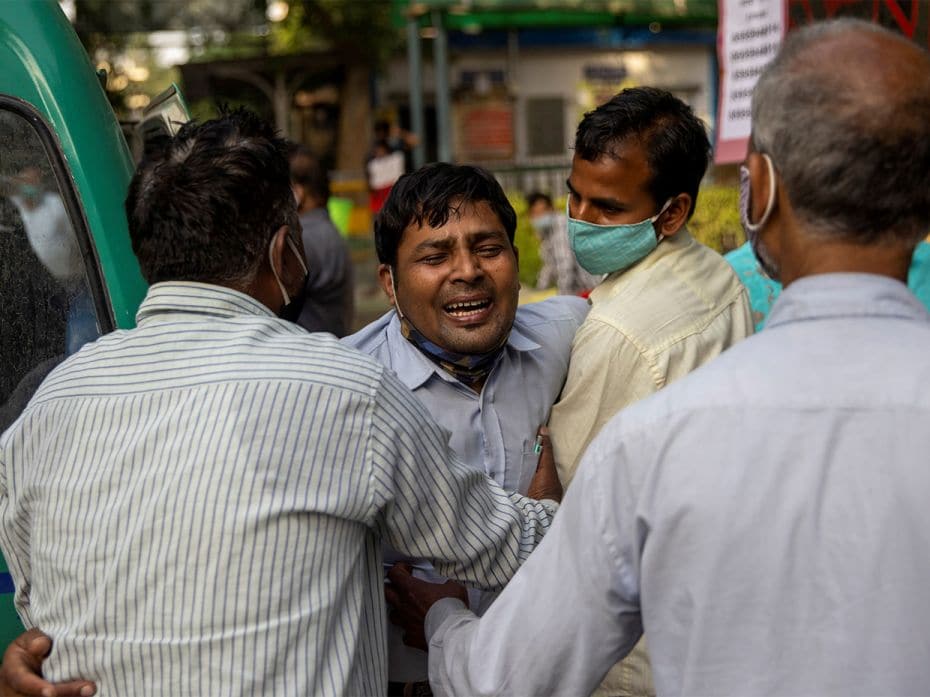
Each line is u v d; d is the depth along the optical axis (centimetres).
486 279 188
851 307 126
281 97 1371
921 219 124
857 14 379
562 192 1221
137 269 227
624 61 1582
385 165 1230
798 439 120
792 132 122
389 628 191
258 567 141
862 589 116
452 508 161
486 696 142
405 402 158
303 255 172
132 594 141
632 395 195
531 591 140
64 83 226
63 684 145
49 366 224
